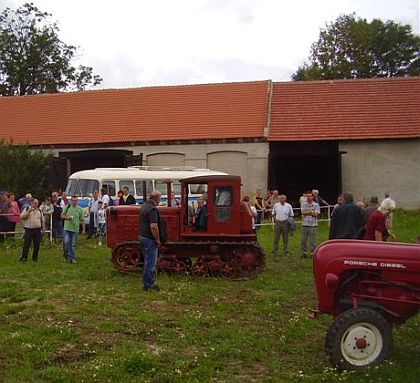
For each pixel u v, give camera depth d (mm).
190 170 23391
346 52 50875
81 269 14250
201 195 14719
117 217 14156
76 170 31281
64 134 31312
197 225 13727
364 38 50406
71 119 32500
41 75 51531
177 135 29797
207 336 8250
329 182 30469
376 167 28375
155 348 7637
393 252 7156
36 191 26688
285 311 9977
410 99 29828
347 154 28578
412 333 8305
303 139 28375
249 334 8328
